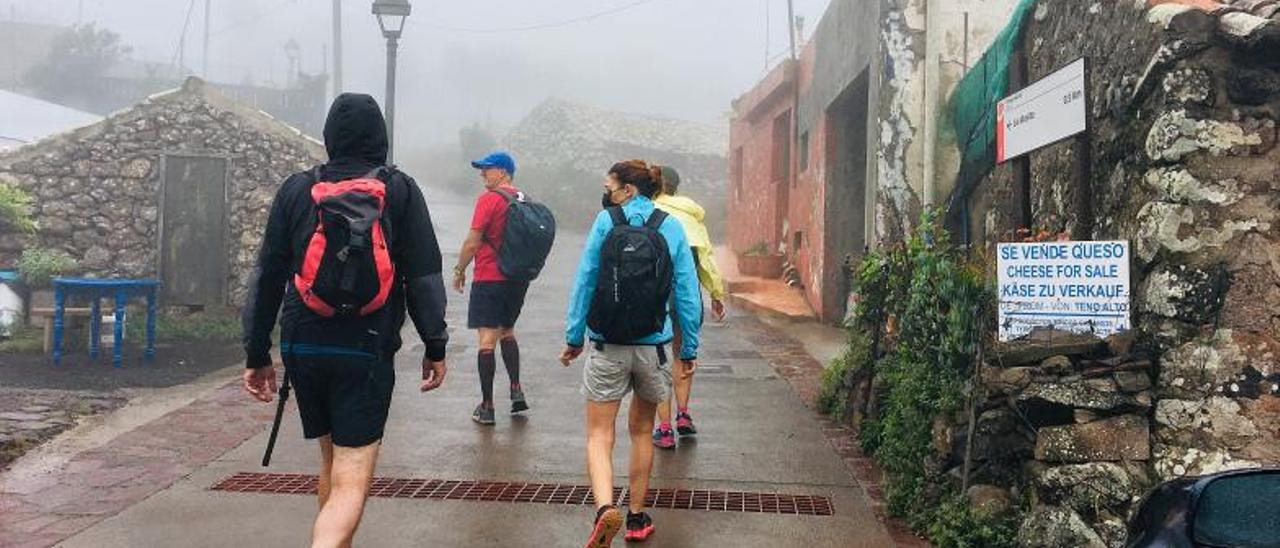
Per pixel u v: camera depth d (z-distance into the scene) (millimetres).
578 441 6352
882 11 10141
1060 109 5516
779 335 11297
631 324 4410
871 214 10609
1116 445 4246
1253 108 4297
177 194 11641
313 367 3451
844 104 12641
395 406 7238
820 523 4922
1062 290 4703
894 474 5355
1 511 4895
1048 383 4402
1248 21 4156
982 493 4523
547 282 16109
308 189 3527
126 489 5266
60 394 7344
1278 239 4250
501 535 4688
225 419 6785
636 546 4574
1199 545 2393
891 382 5820
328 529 3262
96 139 11492
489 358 6738
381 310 3490
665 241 4531
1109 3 5074
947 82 9953
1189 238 4293
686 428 6516
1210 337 4242
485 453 6047
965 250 6309
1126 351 4410
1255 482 2506
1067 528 4062
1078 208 5328
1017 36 6906
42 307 10438
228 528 4711
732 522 4918
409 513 4961
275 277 3537
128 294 9062
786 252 16031
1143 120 4559
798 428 6762
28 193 11289
